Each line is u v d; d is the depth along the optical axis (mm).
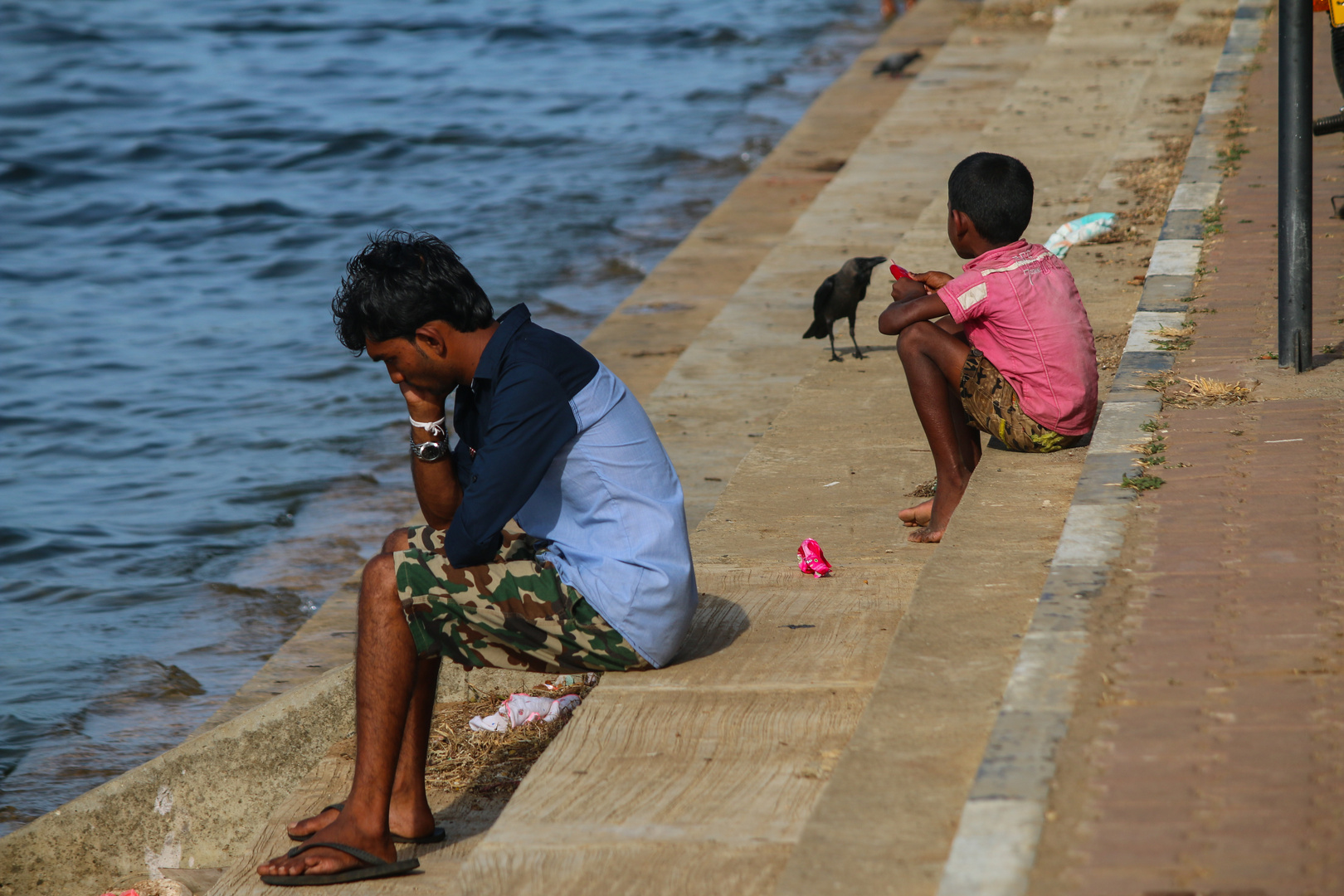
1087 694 12891
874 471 25047
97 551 34219
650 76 101875
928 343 20125
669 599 14734
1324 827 10766
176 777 19984
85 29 122625
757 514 23047
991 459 20219
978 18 89375
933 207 45719
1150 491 17281
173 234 67688
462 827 15734
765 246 56562
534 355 14148
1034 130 55125
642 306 49219
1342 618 13828
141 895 18203
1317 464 17594
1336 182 32906
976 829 11078
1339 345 22109
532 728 18516
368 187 75562
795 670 15523
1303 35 20172
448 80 102750
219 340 51562
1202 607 14297
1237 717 12328
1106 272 34062
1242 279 25922
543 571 14391
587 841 12508
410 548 14414
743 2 129375
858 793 12242
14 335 52281
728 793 13203
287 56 113500
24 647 29672
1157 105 52062
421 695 14797
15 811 23969
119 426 43031
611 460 14508
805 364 38250
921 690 13883
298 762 19875
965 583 16234
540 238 63938
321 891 13922
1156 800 11281
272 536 35156
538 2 133250
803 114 87750
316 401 44812
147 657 29297
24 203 73250
